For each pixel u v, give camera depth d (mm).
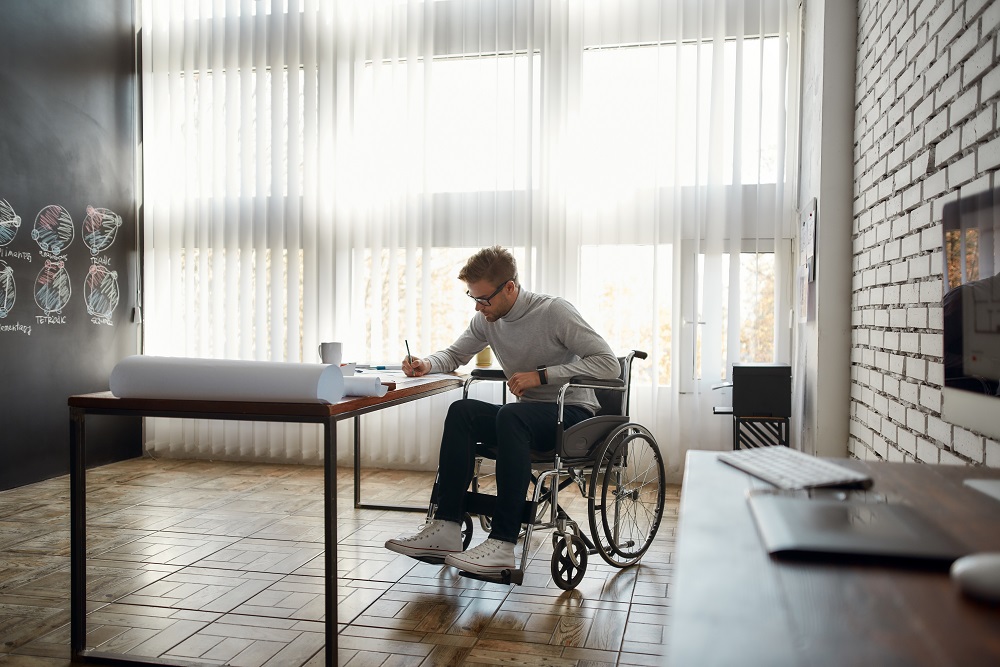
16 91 4129
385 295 4699
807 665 499
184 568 2766
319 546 3055
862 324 2973
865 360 2912
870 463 1236
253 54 4867
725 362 4227
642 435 2795
